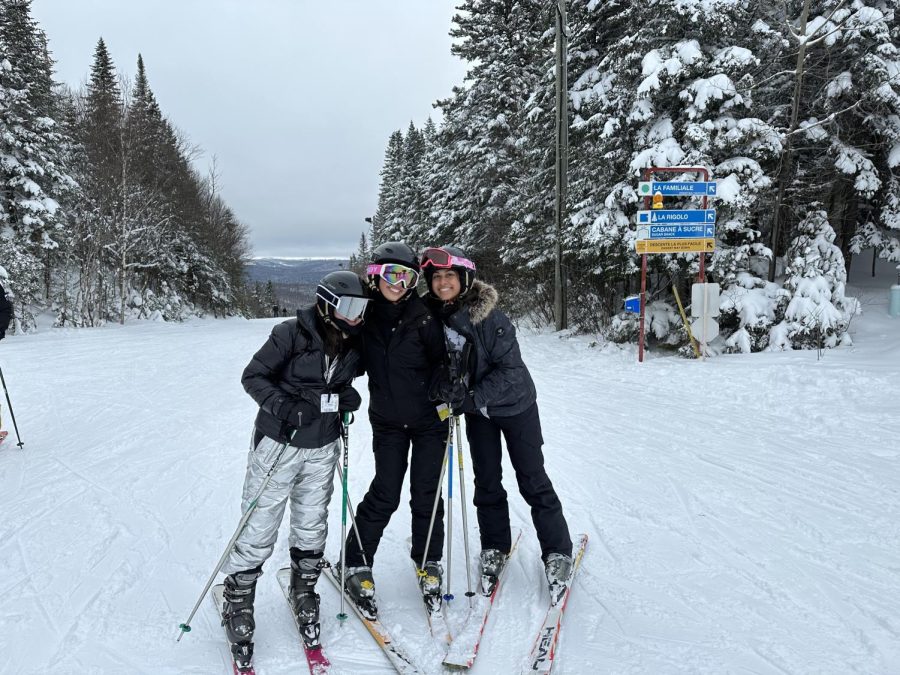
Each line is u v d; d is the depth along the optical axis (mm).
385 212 45469
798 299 9086
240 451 5312
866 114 10805
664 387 7758
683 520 3688
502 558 3062
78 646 2486
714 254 9773
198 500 4141
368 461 5062
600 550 3324
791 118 10492
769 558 3182
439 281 2629
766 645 2441
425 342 2617
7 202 19328
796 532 3479
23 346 13594
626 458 4906
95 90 25625
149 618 2709
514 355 2762
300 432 2451
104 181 22281
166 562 3242
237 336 16453
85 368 10172
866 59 9883
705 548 3316
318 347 2465
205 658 2436
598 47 13438
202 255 33938
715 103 9539
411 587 3000
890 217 11117
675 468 4629
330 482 2645
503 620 2672
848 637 2477
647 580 2994
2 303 5172
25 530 3629
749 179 9242
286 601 2883
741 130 9203
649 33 10211
